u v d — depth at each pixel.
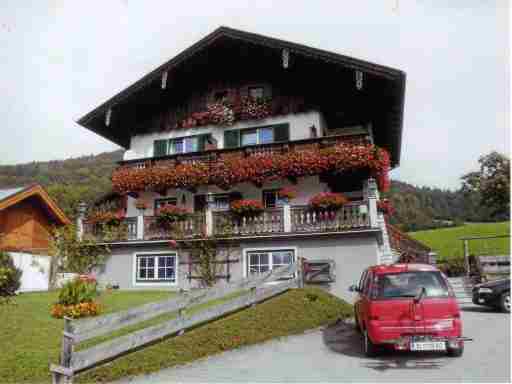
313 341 10.70
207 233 17.64
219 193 20.11
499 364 8.09
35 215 22.02
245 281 12.06
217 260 17.47
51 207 22.14
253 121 20.69
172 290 17.77
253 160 18.36
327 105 20.05
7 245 19.52
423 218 68.12
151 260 18.53
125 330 10.38
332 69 19.86
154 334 9.23
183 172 19.25
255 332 10.66
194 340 9.54
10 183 65.50
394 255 21.25
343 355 9.25
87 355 8.01
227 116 20.80
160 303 9.45
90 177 68.69
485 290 14.56
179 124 22.02
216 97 21.86
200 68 22.12
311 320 12.28
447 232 47.66
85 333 8.04
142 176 19.88
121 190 20.33
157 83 21.66
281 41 19.02
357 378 7.54
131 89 21.27
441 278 8.77
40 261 18.23
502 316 13.45
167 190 20.94
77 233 19.36
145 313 9.12
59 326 10.45
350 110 20.25
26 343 9.07
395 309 8.50
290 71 20.59
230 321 10.63
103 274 18.98
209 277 17.31
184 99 22.33
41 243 22.14
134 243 18.42
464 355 8.85
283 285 13.72
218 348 9.75
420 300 8.47
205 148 21.31
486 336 10.52
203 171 19.00
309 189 18.83
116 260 18.91
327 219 16.25
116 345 8.49
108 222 19.17
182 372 8.33
